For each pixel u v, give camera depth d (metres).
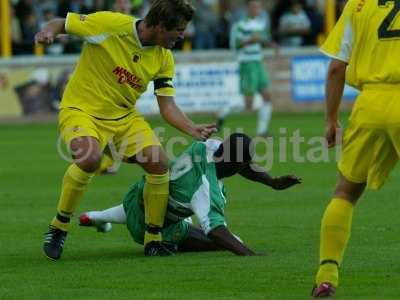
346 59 14.16
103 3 53.53
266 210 23.42
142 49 17.55
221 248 18.16
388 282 15.35
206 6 57.97
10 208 24.38
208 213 17.41
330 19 57.19
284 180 17.98
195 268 16.61
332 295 14.03
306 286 15.07
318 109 54.69
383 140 13.95
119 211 18.48
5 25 53.66
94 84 17.62
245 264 16.80
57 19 17.61
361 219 21.70
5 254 18.30
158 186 17.56
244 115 53.53
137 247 18.92
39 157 36.22
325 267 14.09
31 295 14.76
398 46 13.81
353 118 14.08
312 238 19.59
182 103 51.84
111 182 29.09
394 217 21.94
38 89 51.44
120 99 17.72
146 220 17.91
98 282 15.64
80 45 53.78
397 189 26.30
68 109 17.66
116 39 17.47
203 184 17.50
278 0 59.50
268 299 14.23
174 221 18.08
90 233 20.48
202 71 52.00
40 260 17.64
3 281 15.80
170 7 17.11
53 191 27.45
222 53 53.66
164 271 16.42
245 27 43.72
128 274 16.23
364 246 18.48
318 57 54.69
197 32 57.03
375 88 13.90
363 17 13.98
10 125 50.06
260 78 43.09
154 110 50.53
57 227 17.75
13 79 51.22
